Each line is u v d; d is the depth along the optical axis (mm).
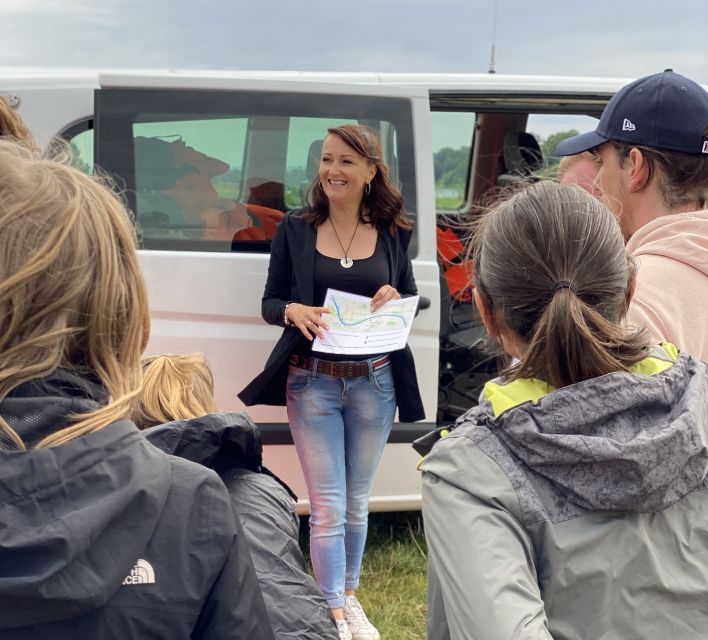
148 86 3078
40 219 929
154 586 908
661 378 1175
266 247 3229
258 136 3186
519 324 1218
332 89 3230
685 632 1117
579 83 3533
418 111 3314
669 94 1728
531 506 1108
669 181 1747
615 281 1199
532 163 4746
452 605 1059
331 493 2867
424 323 3322
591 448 1084
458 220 4586
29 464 866
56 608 842
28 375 908
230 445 1304
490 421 1169
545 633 994
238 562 959
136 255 1023
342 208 2877
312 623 1208
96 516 852
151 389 1440
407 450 3426
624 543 1116
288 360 2912
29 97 3043
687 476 1148
